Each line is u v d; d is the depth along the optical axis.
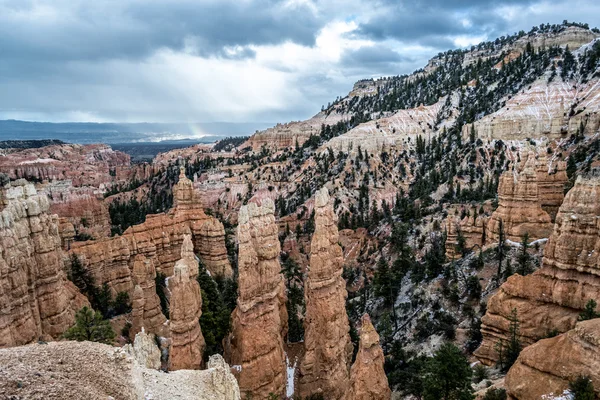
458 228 91.44
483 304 64.38
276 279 52.03
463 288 72.38
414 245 109.00
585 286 45.75
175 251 95.25
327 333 53.78
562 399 31.64
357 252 126.06
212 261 98.00
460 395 37.91
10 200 47.94
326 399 53.00
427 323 68.38
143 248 86.56
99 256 74.75
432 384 40.31
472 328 60.28
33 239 49.06
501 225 75.50
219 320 61.41
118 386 24.33
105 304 69.88
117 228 144.25
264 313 50.19
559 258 47.84
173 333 48.56
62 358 25.06
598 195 46.44
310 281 54.59
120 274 77.38
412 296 80.69
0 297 42.38
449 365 40.00
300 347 61.59
